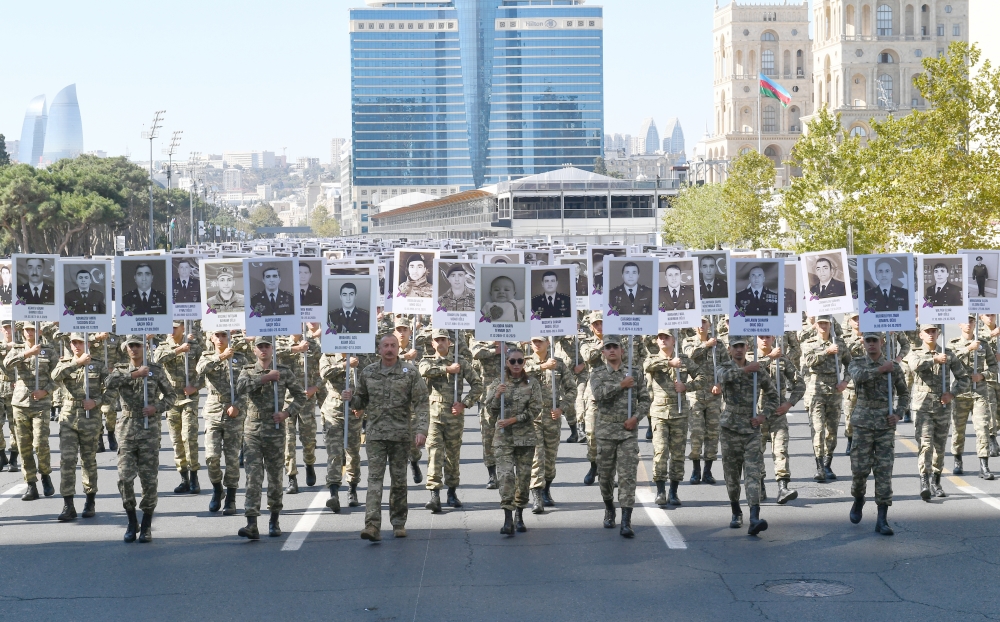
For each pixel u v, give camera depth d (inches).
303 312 708.7
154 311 634.2
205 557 492.4
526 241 1999.3
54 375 571.5
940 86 1445.6
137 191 5703.7
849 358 668.7
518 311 605.3
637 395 527.5
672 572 457.1
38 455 642.2
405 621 393.1
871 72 6545.3
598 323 663.8
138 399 523.2
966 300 672.4
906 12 6574.8
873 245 1924.2
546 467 610.5
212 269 618.8
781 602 412.8
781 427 605.6
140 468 525.0
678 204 3858.3
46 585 449.4
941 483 649.6
